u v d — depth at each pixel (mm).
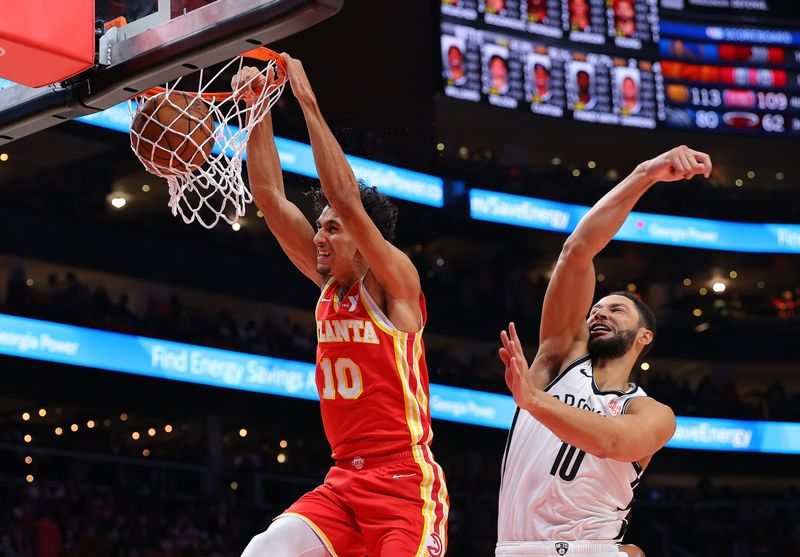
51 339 13148
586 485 3291
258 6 2834
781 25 19516
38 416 16734
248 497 13977
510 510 3395
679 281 21281
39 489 11906
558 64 17984
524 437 3426
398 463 3084
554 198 19062
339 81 16188
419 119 17281
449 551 14742
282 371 15383
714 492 18078
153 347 14102
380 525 3039
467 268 20438
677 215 19562
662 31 18922
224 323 15508
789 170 21375
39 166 15422
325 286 3264
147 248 15266
